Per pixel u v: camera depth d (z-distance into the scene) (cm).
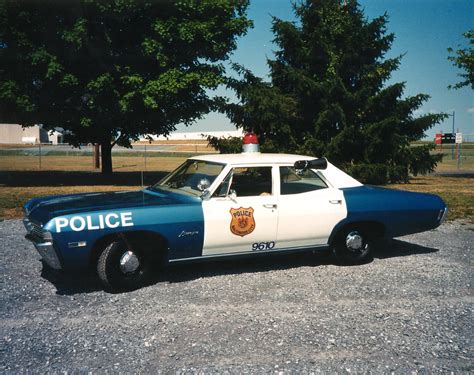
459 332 389
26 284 509
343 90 1669
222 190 529
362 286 510
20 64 1534
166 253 506
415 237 783
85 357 339
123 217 476
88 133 2130
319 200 570
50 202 528
